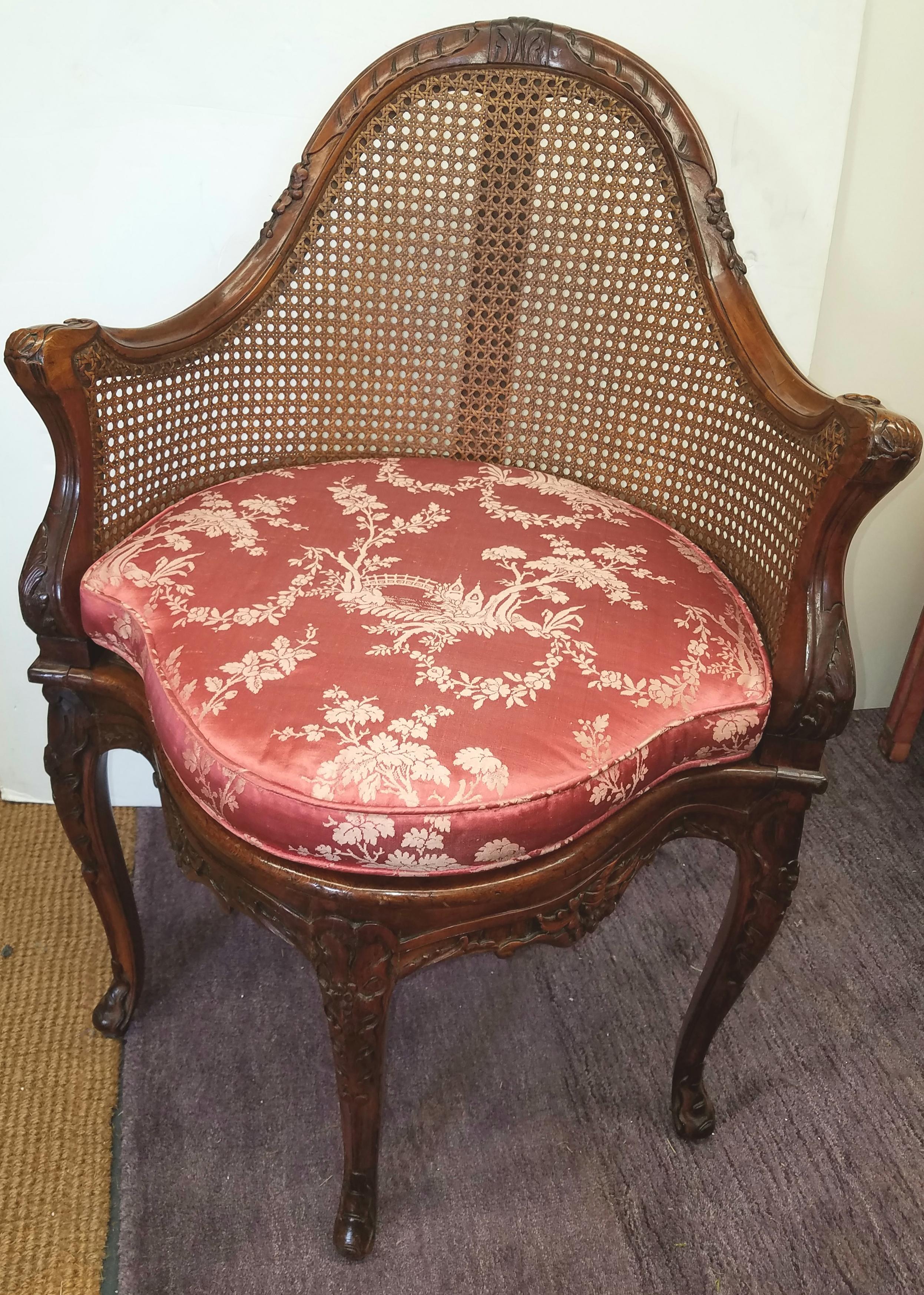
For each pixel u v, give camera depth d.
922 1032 1.22
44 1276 0.91
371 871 0.71
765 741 0.84
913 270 1.37
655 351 1.07
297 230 1.05
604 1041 1.19
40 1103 1.07
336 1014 0.77
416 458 1.14
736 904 0.92
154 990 1.21
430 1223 0.99
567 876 0.76
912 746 1.72
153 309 1.19
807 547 0.79
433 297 1.11
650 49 1.08
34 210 1.11
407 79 1.02
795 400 0.89
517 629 0.82
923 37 1.19
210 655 0.78
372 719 0.72
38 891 1.33
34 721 1.41
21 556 1.30
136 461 0.96
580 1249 0.97
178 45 1.04
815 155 1.13
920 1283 0.96
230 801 0.71
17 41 1.02
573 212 1.06
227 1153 1.03
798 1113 1.12
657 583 0.91
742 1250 0.98
